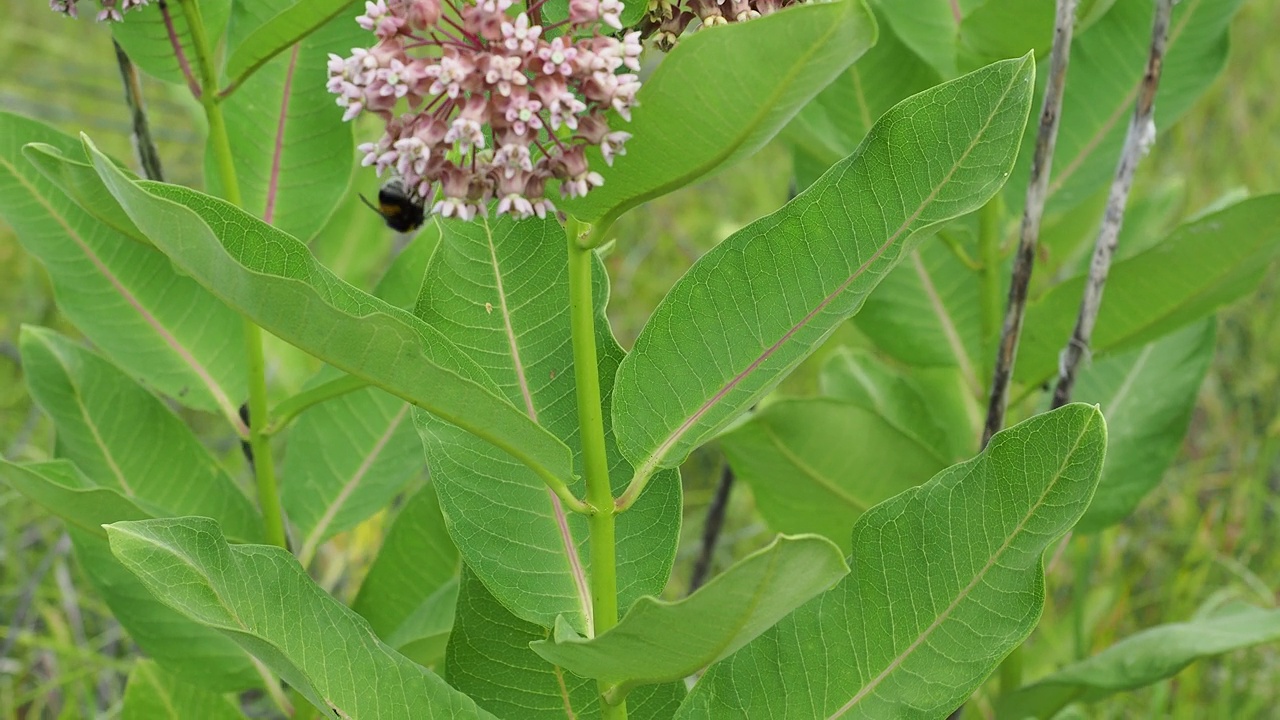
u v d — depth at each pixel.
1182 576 4.34
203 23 2.95
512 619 2.51
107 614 4.41
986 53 3.33
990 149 2.03
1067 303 3.35
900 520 2.24
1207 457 5.11
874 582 2.26
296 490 3.27
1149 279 3.22
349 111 1.87
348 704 2.09
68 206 3.05
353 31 3.10
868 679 2.25
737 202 6.69
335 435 3.29
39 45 7.05
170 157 6.56
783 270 2.15
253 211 3.12
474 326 2.44
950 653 2.20
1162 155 6.17
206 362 3.19
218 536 2.03
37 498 2.70
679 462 2.15
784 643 2.29
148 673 3.11
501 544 2.32
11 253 5.97
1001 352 3.13
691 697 2.31
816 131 3.48
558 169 1.81
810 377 5.49
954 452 3.91
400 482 3.26
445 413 1.90
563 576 2.33
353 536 4.55
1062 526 2.09
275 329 1.78
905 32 3.47
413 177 1.86
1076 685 3.28
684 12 2.04
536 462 2.04
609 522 2.16
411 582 3.26
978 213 3.59
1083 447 2.06
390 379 1.83
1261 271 3.21
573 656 1.90
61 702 4.20
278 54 2.80
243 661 3.11
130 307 3.15
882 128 2.08
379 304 2.09
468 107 1.79
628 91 1.75
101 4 2.71
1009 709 3.40
